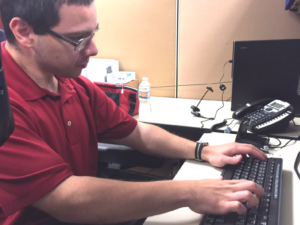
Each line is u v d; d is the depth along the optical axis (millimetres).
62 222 592
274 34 1315
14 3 594
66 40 620
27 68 682
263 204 554
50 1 578
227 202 536
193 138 1439
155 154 868
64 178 547
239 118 1125
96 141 880
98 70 1572
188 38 1471
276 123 1002
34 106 666
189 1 1416
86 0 622
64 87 772
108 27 1624
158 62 1576
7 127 296
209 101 1509
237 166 722
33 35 615
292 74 1115
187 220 551
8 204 497
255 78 1174
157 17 1502
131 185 557
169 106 1432
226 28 1386
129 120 906
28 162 520
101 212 527
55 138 695
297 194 621
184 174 732
